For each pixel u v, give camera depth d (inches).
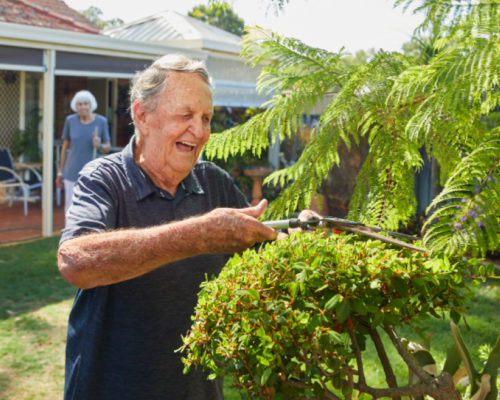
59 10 473.4
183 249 50.4
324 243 47.3
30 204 435.8
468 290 47.2
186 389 68.2
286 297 43.1
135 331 65.6
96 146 285.3
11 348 168.7
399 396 47.0
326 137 63.2
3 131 430.9
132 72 354.6
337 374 43.4
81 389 66.4
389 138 60.4
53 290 223.6
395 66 62.0
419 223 249.9
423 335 47.7
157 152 66.9
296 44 69.0
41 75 442.3
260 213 53.2
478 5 48.6
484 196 44.1
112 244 51.4
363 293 43.8
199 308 47.3
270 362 41.7
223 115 455.2
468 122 55.8
